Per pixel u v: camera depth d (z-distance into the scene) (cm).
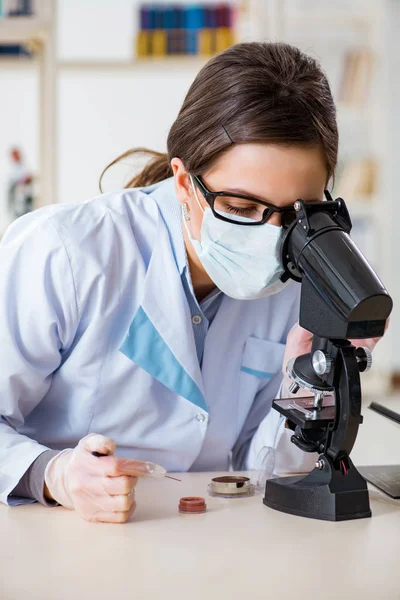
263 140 124
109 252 149
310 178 127
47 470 127
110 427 154
